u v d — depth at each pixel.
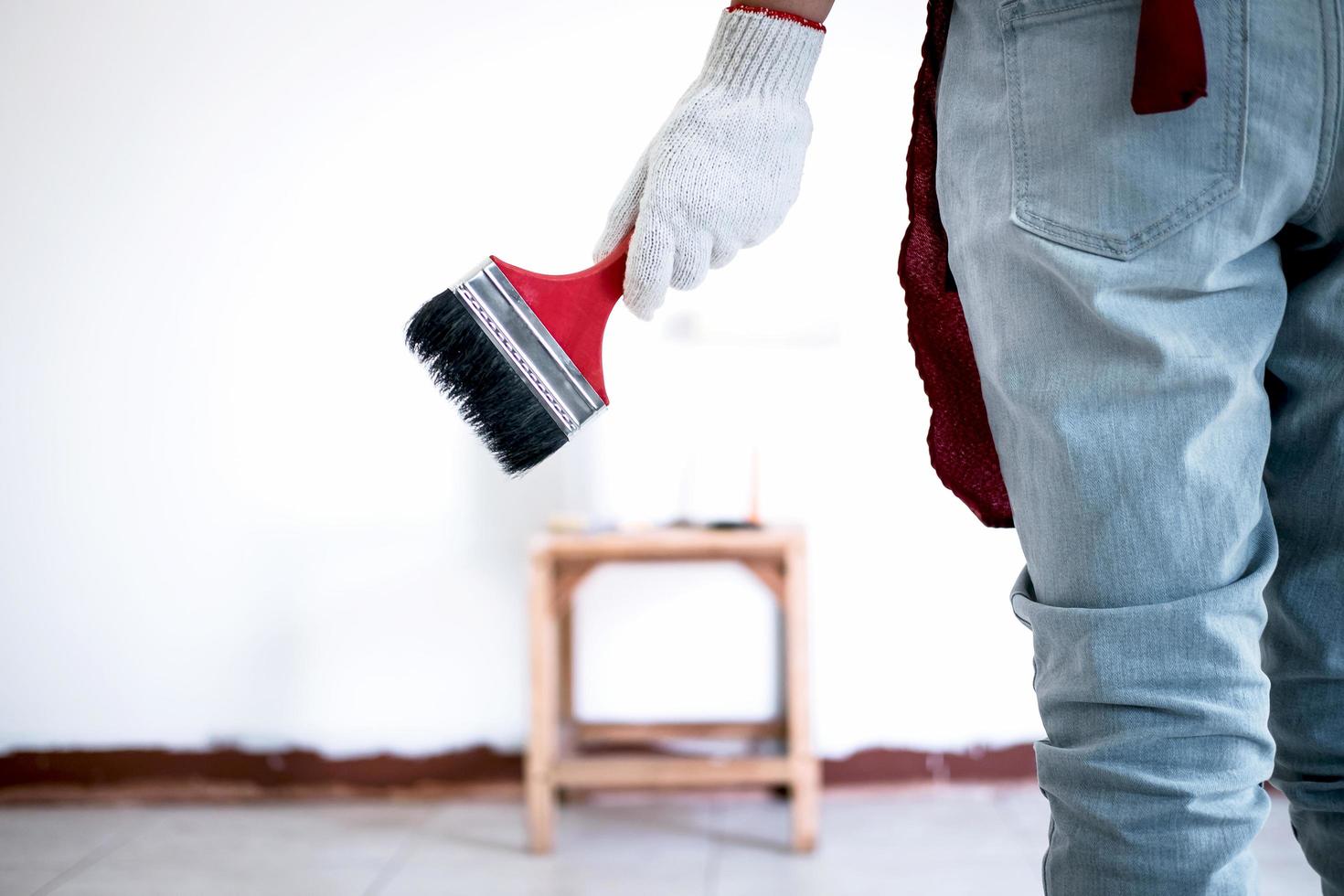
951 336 0.78
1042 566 0.64
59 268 2.59
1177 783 0.58
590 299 0.80
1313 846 0.74
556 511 2.58
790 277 2.57
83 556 2.58
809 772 2.16
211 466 2.59
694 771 2.17
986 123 0.66
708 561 2.58
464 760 2.57
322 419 2.59
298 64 2.60
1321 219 0.61
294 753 2.57
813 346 2.48
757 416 2.57
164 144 2.59
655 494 2.57
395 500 2.59
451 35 2.60
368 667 2.58
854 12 2.57
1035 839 2.20
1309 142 0.58
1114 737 0.59
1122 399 0.60
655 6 2.59
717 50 0.79
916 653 2.56
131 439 2.58
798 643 2.18
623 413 2.57
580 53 2.59
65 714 2.57
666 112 2.58
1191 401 0.59
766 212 0.78
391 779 2.57
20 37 2.60
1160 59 0.56
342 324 2.59
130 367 2.59
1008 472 0.67
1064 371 0.61
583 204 2.58
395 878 2.02
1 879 2.03
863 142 2.57
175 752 2.57
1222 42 0.58
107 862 2.12
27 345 2.58
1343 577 0.71
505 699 2.57
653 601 2.59
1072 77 0.61
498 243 2.58
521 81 2.59
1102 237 0.59
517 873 2.04
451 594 2.58
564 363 0.79
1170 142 0.59
